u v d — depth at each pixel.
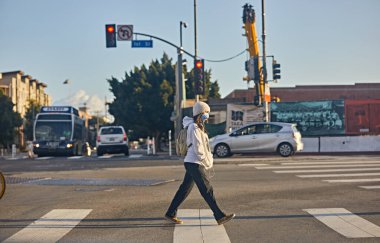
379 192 10.02
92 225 7.26
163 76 50.62
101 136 27.58
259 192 10.17
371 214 7.84
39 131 29.89
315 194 9.83
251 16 27.84
